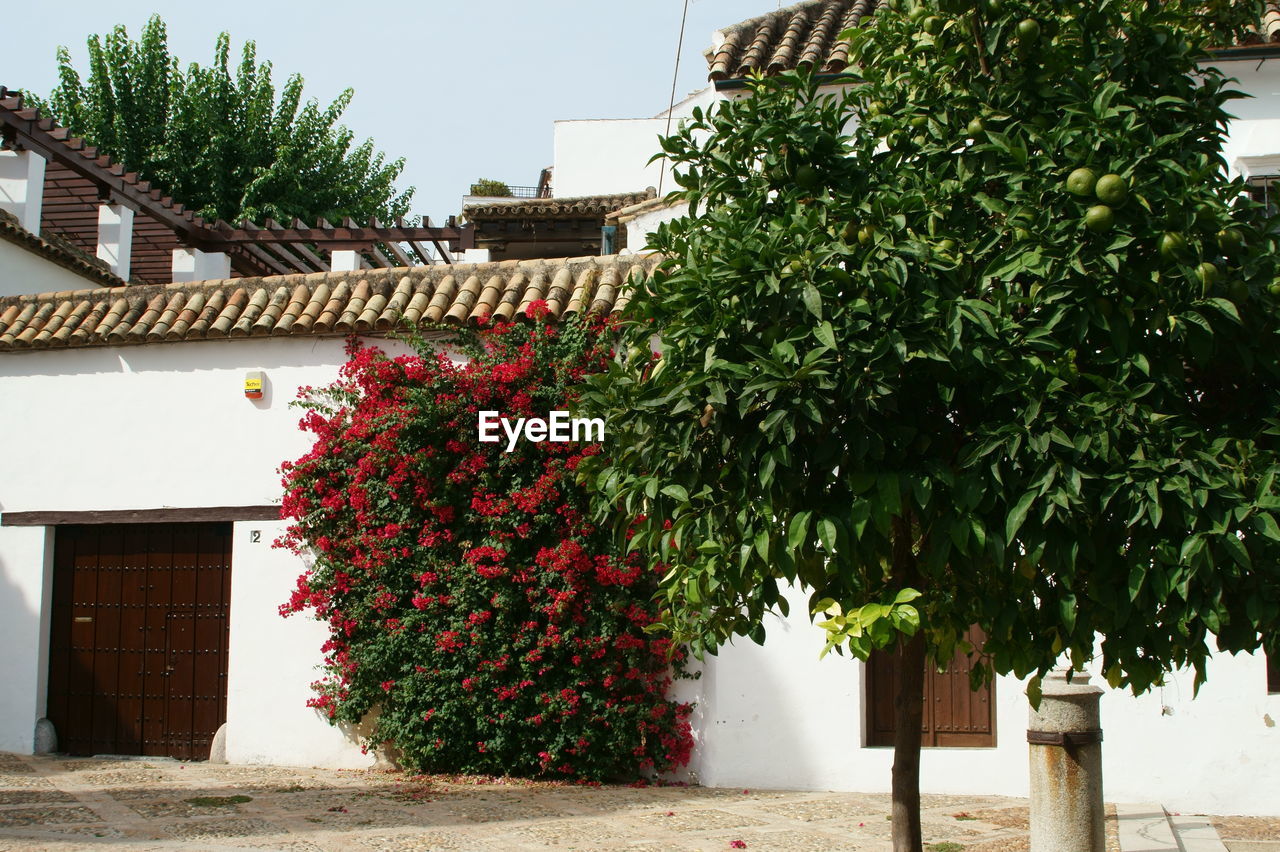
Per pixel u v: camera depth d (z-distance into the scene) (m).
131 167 22.78
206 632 9.35
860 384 3.05
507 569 8.23
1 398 9.84
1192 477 2.89
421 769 8.58
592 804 7.57
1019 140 3.38
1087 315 3.09
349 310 9.19
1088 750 5.59
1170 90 3.63
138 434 9.54
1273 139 9.08
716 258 3.33
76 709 9.53
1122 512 2.95
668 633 8.30
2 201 12.49
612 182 18.92
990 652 3.40
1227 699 7.95
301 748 8.90
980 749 8.18
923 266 3.24
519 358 8.55
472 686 8.25
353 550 8.73
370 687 8.52
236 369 9.42
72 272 13.00
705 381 3.19
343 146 25.55
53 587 9.70
